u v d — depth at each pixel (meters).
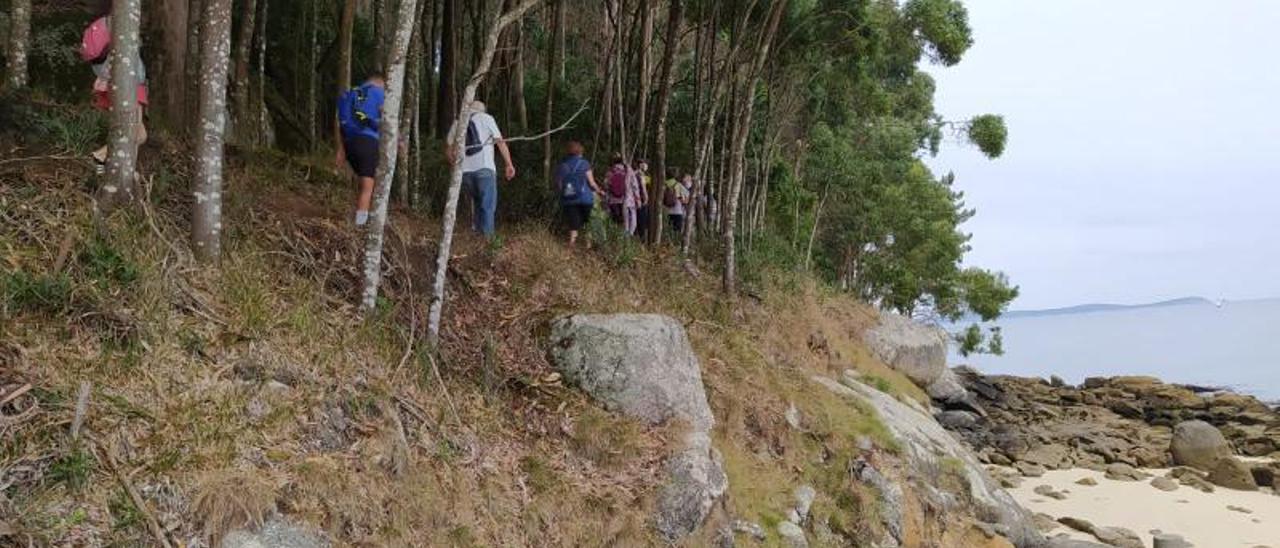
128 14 5.09
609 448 6.69
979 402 25.33
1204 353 98.12
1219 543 13.34
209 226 5.32
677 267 11.76
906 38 16.70
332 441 4.82
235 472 4.08
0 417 3.66
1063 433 22.55
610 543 6.02
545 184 11.63
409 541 4.75
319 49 13.91
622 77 15.75
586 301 8.43
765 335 11.59
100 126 5.99
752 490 7.63
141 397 4.17
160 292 4.75
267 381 4.75
